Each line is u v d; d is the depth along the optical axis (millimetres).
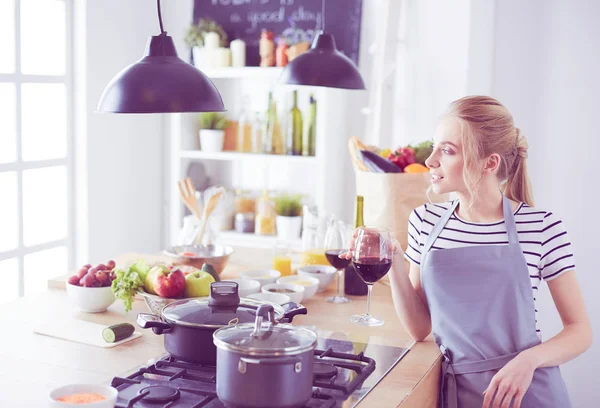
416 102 3838
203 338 1594
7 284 3562
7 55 3480
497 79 3678
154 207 4539
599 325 3557
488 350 1923
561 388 1917
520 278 1921
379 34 3861
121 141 4176
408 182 2564
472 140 1965
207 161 4480
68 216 3924
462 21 3691
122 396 1461
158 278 2066
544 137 3609
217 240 2814
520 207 2062
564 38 3527
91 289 2146
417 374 1731
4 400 1502
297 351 1331
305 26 4066
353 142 2828
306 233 2766
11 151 3533
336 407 1464
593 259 3562
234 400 1339
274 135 4082
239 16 4227
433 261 1977
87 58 3850
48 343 1906
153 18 4418
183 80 1846
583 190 3559
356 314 2270
